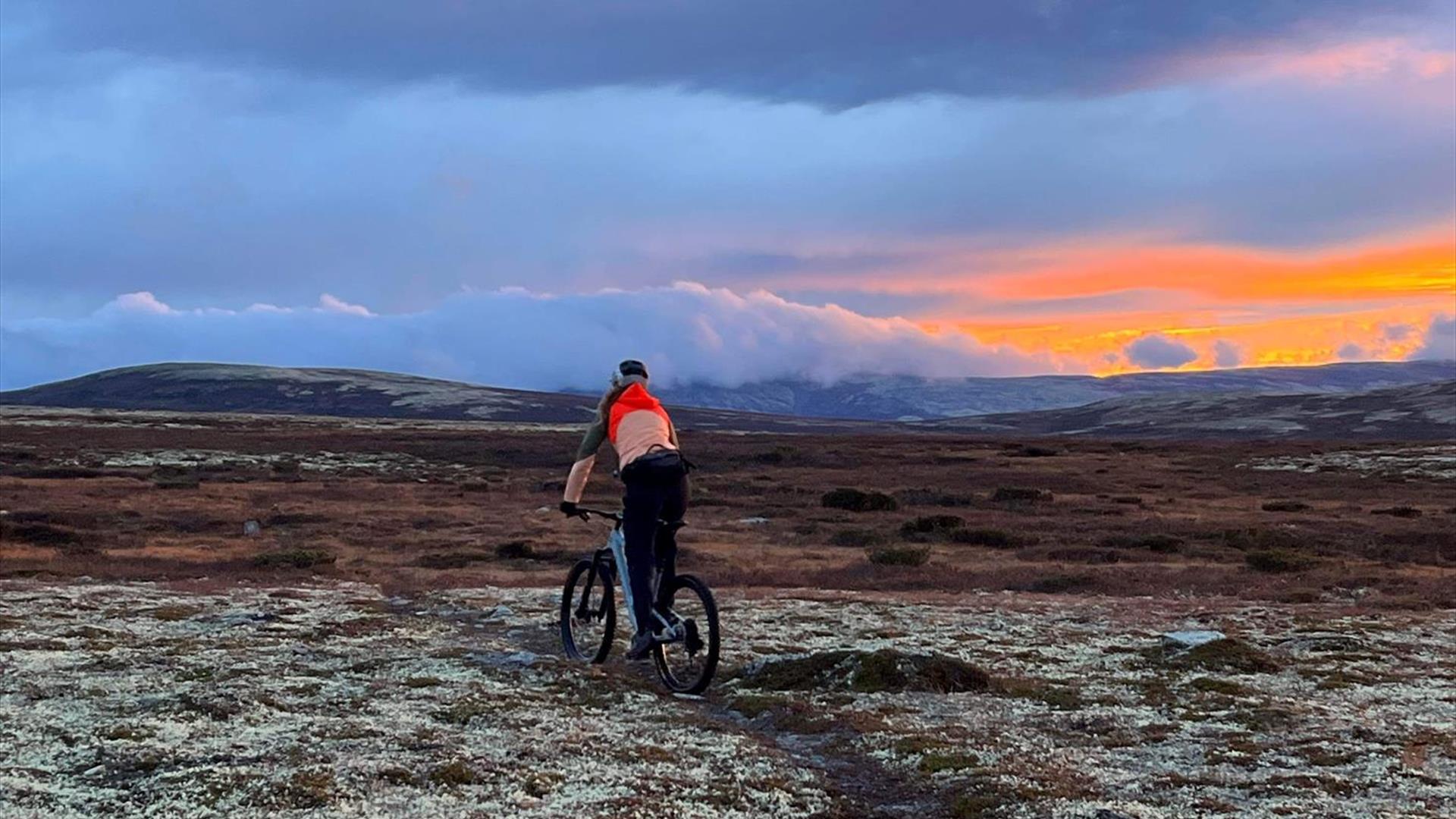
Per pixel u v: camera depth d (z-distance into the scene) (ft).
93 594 64.75
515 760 25.13
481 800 22.04
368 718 29.35
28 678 34.50
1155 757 28.02
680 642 34.73
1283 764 26.99
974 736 29.73
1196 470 290.97
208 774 22.93
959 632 54.13
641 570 34.78
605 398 35.91
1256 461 311.47
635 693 34.63
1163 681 39.47
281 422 540.93
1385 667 43.62
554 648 47.44
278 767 23.67
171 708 29.45
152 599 62.23
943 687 36.63
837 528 156.56
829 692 36.09
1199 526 159.43
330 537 139.23
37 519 149.89
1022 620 59.77
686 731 29.48
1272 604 74.64
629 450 34.53
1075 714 33.32
